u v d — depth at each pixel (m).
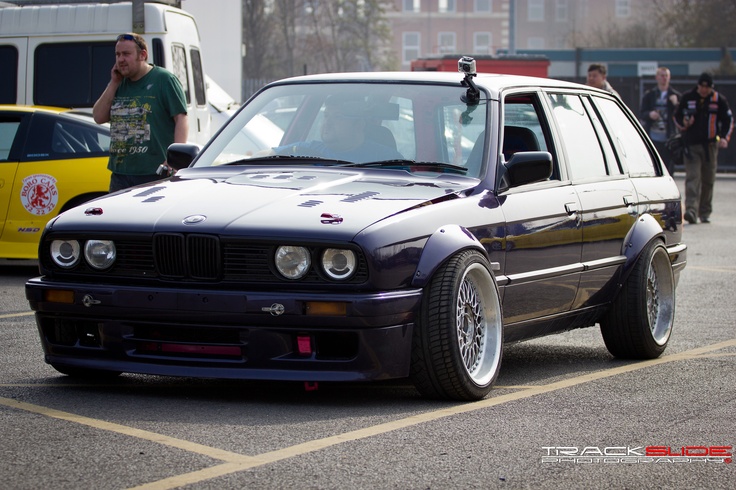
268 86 7.19
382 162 6.38
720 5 56.94
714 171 17.70
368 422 5.30
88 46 14.44
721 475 4.61
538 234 6.46
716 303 9.88
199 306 5.42
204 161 6.79
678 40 59.78
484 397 5.94
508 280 6.18
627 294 7.28
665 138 19.34
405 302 5.45
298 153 6.59
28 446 4.79
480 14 84.56
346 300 5.29
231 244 5.43
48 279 5.85
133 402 5.68
